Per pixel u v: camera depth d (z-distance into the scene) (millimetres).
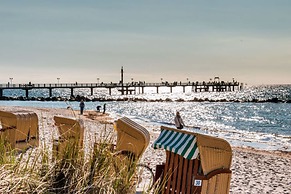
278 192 8789
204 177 4848
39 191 2885
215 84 145125
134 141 5688
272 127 40406
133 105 76250
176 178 5215
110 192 3090
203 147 4840
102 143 3578
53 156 3373
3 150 3604
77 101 82500
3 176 2916
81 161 3314
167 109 67188
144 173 7477
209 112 62906
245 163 12953
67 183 3096
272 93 168000
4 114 9633
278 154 17375
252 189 8922
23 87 89312
